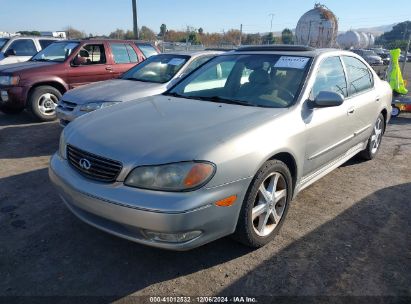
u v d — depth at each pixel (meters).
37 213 3.60
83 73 7.95
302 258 2.96
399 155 5.74
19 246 3.04
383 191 4.32
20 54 11.19
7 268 2.76
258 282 2.67
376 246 3.16
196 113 3.13
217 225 2.57
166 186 2.41
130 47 8.71
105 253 2.96
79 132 2.96
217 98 3.62
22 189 4.16
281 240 3.21
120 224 2.52
